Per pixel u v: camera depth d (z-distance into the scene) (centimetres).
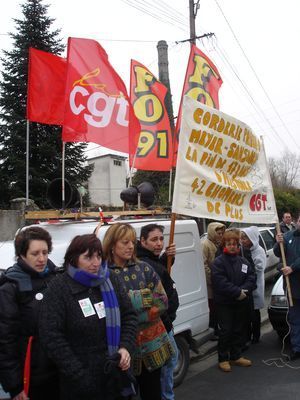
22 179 1709
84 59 609
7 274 282
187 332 513
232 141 495
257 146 546
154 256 384
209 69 804
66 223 436
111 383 264
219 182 471
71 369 249
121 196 549
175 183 425
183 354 502
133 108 682
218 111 475
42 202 1723
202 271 551
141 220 476
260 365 556
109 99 622
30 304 278
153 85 726
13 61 1859
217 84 822
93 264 269
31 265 285
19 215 854
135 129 637
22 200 922
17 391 272
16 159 1688
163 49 1203
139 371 322
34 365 275
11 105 1814
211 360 596
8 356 268
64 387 264
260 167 553
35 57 616
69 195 504
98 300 270
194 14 1318
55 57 632
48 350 252
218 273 541
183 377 499
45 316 256
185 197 432
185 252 525
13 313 271
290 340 620
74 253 269
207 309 548
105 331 267
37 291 283
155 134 705
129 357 270
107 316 269
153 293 332
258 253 645
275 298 631
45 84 621
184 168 434
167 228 493
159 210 545
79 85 599
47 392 287
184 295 507
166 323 366
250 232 636
